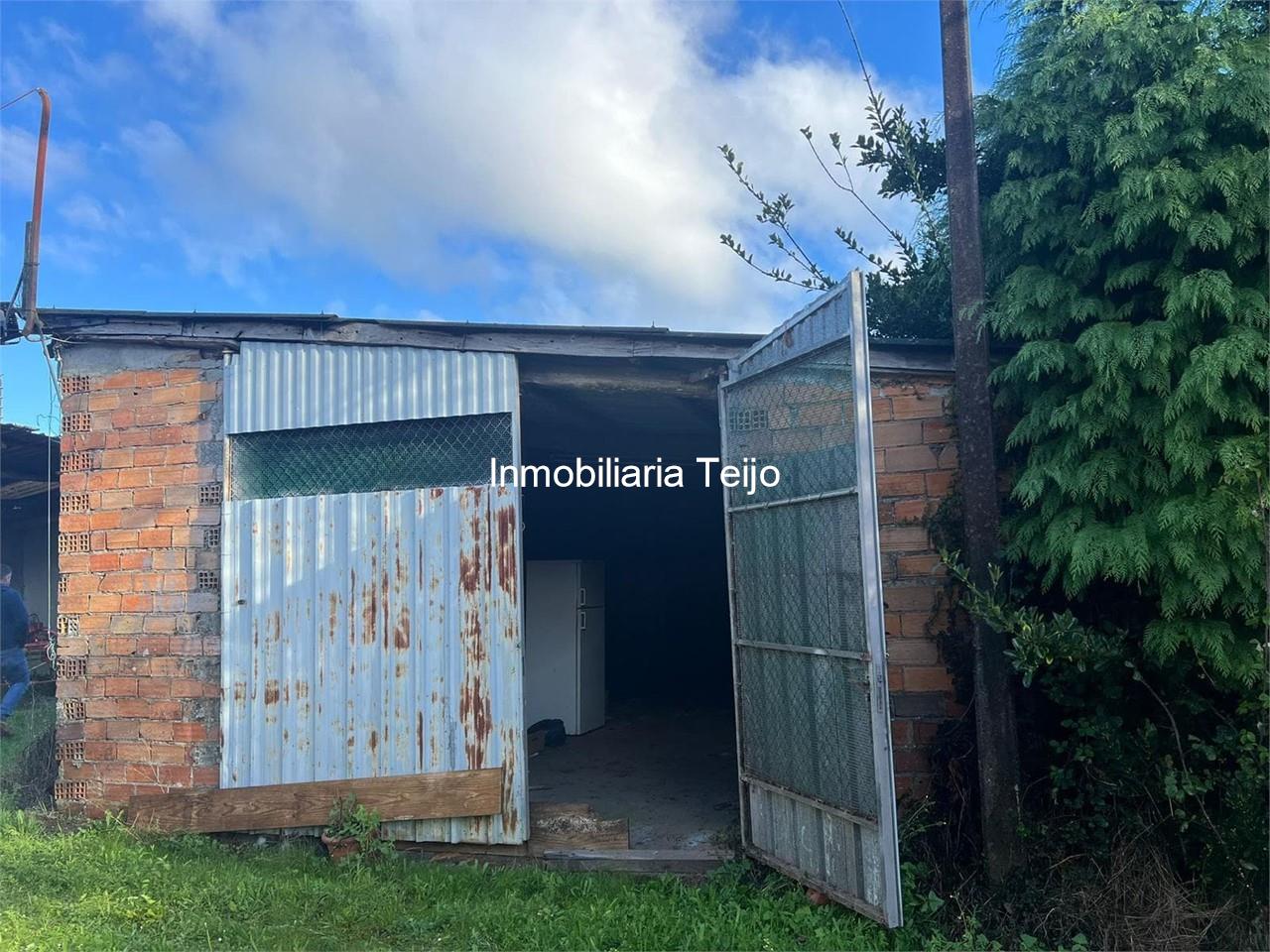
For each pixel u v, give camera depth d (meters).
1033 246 4.55
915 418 5.10
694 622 11.47
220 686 5.70
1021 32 4.74
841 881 4.27
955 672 4.93
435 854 5.43
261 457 5.91
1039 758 4.72
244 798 5.56
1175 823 4.26
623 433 7.73
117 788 5.83
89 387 6.11
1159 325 4.04
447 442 5.63
